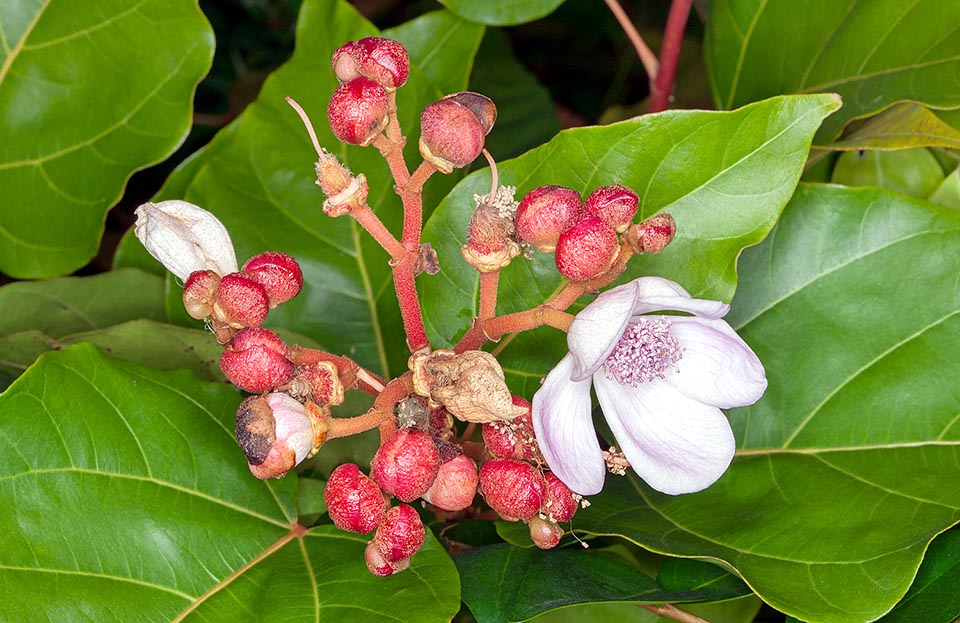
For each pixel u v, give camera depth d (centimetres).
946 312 47
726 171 45
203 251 42
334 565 43
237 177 52
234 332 41
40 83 54
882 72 51
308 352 41
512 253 41
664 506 46
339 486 40
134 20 54
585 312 39
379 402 41
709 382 41
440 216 47
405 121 52
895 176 53
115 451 43
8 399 42
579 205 41
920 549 42
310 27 53
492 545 45
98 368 44
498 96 65
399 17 76
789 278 48
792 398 47
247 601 43
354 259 52
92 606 42
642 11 78
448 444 41
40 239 55
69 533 42
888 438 46
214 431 45
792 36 54
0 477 42
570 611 45
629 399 41
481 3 56
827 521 44
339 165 41
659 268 45
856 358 47
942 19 50
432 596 42
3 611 41
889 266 48
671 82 58
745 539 44
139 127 55
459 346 43
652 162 45
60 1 53
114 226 67
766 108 44
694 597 43
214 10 74
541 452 40
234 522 44
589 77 80
